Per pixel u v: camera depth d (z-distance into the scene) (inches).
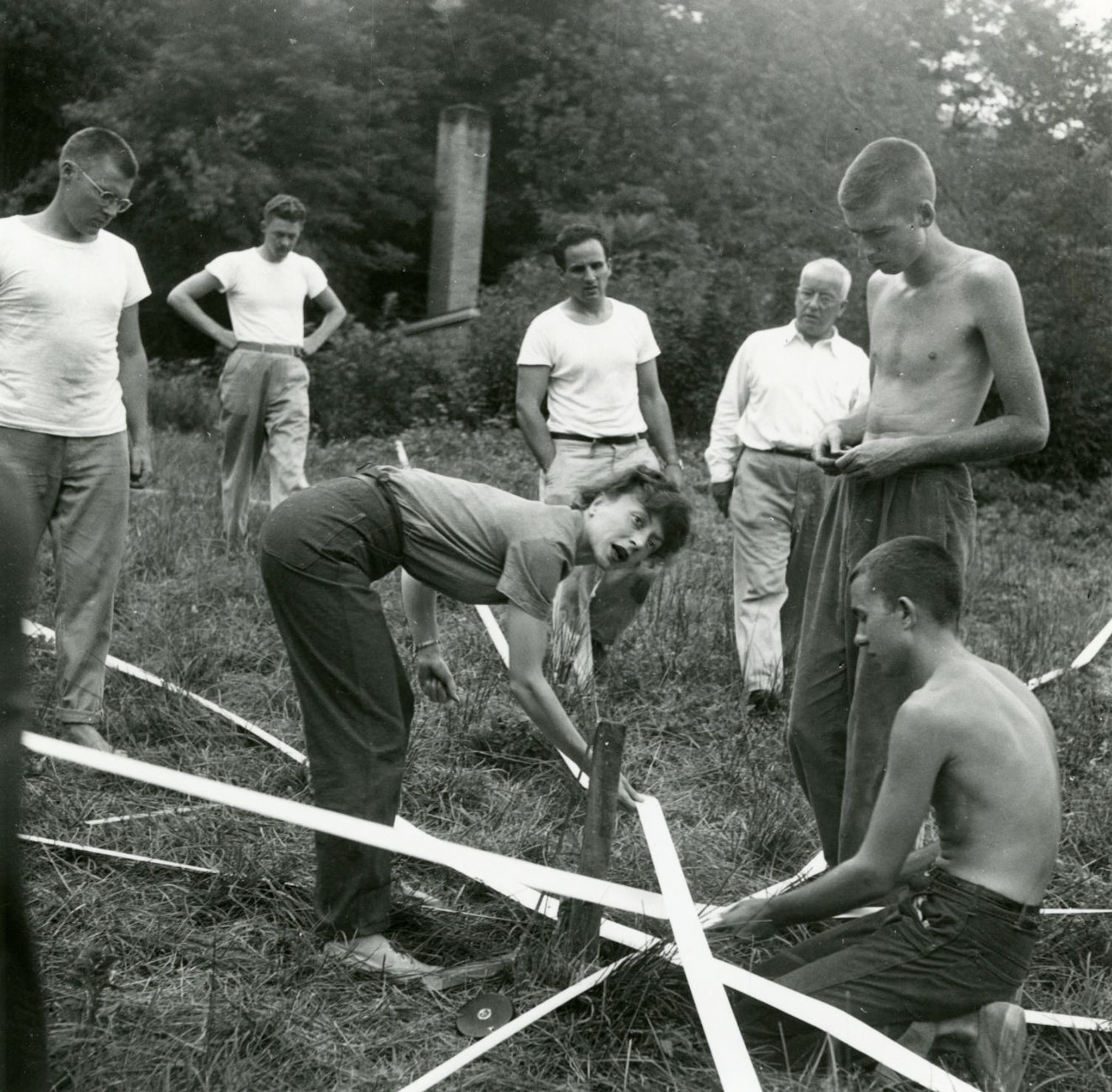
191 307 311.4
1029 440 146.5
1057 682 258.8
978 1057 120.9
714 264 710.5
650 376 243.0
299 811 118.3
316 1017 126.2
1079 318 604.4
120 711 204.1
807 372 235.6
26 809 166.4
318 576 136.9
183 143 780.6
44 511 186.7
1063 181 665.0
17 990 90.5
